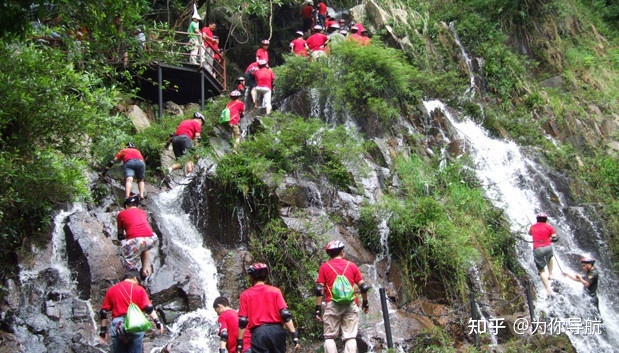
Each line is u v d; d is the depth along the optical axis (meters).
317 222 12.70
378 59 16.94
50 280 10.73
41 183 10.98
